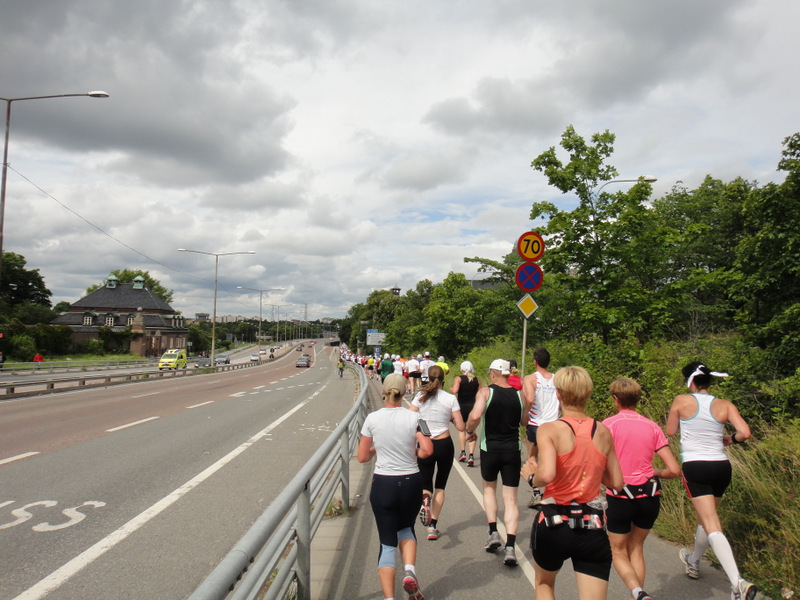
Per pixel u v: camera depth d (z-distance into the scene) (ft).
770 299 30.83
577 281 42.91
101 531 18.44
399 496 13.17
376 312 372.38
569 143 42.45
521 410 17.61
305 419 50.72
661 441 13.93
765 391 24.50
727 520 17.26
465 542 18.07
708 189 91.15
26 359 175.94
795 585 13.91
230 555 7.64
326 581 14.48
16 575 14.69
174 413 54.34
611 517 13.58
